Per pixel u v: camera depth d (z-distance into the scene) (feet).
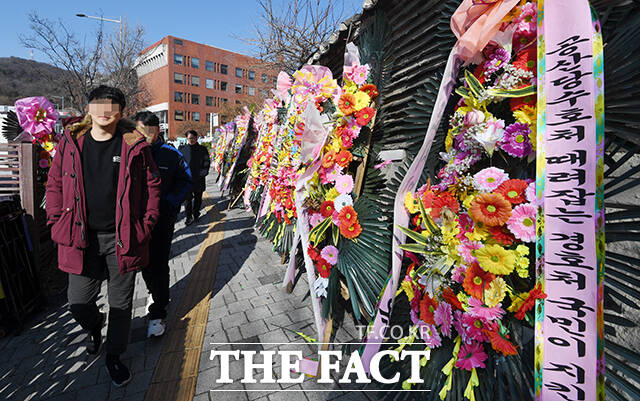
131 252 6.39
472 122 4.48
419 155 5.12
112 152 6.30
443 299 4.79
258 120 19.24
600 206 3.40
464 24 4.58
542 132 3.70
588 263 3.40
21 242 9.37
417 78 6.89
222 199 31.24
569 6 3.53
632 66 3.56
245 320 9.00
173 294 10.82
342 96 7.52
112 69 42.98
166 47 155.33
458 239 4.58
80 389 6.52
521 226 3.88
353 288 6.97
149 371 7.02
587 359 3.40
